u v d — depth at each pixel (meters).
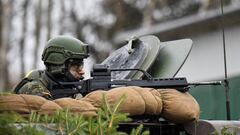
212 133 6.65
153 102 6.61
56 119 5.34
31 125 5.23
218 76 22.98
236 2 23.86
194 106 6.83
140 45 8.52
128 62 8.48
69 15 31.75
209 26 23.88
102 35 31.72
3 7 30.42
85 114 6.03
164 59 8.55
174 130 6.92
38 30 30.95
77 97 7.58
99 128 5.25
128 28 32.03
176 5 31.94
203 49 23.92
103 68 7.29
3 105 5.78
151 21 31.94
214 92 15.38
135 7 32.44
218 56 23.08
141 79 7.68
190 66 23.73
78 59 8.23
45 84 8.03
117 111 5.36
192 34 24.64
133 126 6.57
